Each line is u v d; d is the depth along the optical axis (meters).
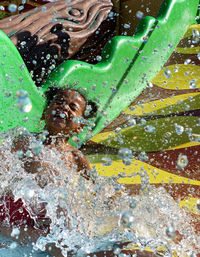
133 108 2.28
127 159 1.38
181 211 1.39
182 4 2.71
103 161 1.45
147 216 1.26
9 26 2.05
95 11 2.66
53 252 1.09
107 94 2.12
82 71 1.91
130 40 2.24
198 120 2.08
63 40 2.19
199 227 1.32
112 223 1.28
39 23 2.15
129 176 1.77
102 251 1.09
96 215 1.32
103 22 2.77
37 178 1.43
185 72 2.52
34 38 2.02
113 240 1.16
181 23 2.72
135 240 1.15
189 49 2.70
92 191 1.46
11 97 1.59
